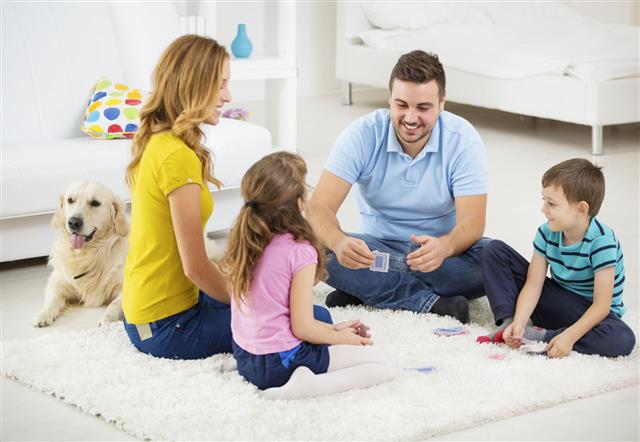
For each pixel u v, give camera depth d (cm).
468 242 317
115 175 390
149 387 260
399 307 325
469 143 324
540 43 662
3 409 255
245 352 260
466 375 267
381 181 335
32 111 427
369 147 330
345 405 248
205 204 281
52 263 343
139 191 277
